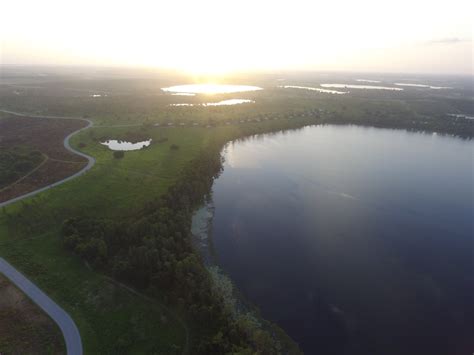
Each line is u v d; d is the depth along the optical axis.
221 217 112.06
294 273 85.06
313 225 108.56
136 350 60.41
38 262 81.69
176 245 84.56
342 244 98.44
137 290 74.38
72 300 71.12
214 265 87.44
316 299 76.44
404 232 105.62
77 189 117.25
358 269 87.25
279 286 80.31
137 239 88.25
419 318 71.88
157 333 63.91
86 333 63.34
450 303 76.38
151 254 77.75
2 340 60.56
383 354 63.09
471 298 78.19
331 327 68.88
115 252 85.69
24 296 71.12
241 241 98.69
